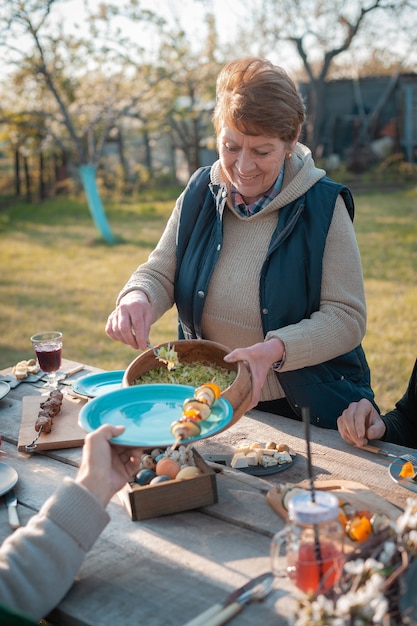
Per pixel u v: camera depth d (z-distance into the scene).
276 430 2.17
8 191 19.22
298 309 2.26
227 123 2.08
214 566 1.50
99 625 1.34
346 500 1.67
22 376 2.60
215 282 2.37
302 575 1.30
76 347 6.05
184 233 2.44
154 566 1.50
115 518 1.69
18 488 1.87
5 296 7.91
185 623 1.33
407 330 6.20
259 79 2.01
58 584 1.37
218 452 2.03
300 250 2.24
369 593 1.10
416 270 8.32
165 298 2.46
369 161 19.47
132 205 16.34
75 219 14.39
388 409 4.59
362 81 20.33
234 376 1.93
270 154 2.10
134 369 1.96
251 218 2.31
